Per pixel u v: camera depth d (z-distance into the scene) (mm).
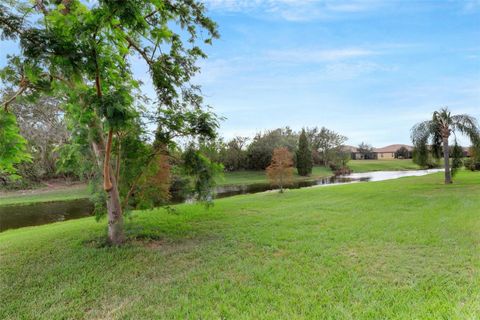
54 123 19141
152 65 6020
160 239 5434
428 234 4879
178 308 2764
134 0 3547
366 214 7020
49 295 3203
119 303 2947
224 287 3188
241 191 22125
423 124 14398
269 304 2752
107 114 3648
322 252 4223
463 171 22594
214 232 5859
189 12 5867
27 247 5215
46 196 20047
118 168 5508
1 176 17781
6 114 4281
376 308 2566
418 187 12633
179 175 6480
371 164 54062
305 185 24156
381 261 3738
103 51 3900
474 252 3871
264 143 40344
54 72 3602
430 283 3002
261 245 4762
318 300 2785
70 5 4082
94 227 6895
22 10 3373
